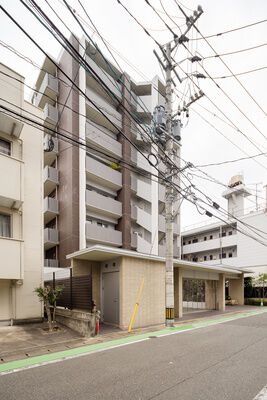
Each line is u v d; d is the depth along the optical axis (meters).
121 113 26.55
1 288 12.17
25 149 13.63
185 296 26.52
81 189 22.44
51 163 25.44
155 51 12.65
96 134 24.23
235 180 40.59
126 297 12.61
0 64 12.31
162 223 28.70
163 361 7.07
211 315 18.47
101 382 5.63
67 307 13.07
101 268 14.80
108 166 25.14
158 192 28.25
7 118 12.01
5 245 11.63
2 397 5.01
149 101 28.20
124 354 7.82
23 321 12.43
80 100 23.50
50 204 22.94
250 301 28.73
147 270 13.95
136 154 27.75
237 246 37.75
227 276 25.69
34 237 13.41
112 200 24.69
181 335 10.78
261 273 31.64
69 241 21.48
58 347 8.71
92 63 24.34
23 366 6.76
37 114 14.21
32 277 13.02
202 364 6.80
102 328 12.39
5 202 12.24
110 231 23.98
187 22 9.32
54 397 4.96
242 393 5.03
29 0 5.92
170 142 13.05
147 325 13.40
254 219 36.19
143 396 4.94
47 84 24.19
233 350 8.22
